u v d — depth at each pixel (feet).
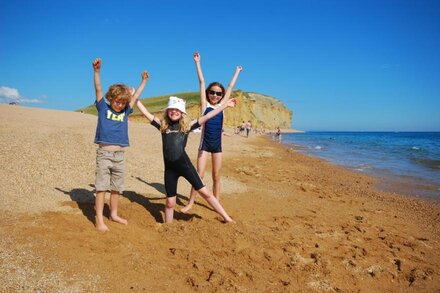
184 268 12.01
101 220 14.07
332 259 14.02
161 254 12.87
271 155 61.00
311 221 18.97
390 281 12.95
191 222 16.40
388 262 14.42
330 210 22.16
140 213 17.07
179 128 15.47
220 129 18.61
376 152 84.99
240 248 14.06
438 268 14.44
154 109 219.20
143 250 12.94
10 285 9.44
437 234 19.53
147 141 51.62
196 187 16.19
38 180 19.66
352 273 13.09
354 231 17.98
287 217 19.20
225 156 52.26
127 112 14.92
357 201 26.30
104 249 12.41
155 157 33.24
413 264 14.58
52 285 9.74
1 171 20.08
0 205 15.03
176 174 15.87
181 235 14.74
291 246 14.78
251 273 12.10
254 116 317.42
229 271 12.14
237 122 248.93
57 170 22.30
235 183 26.76
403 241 17.26
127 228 14.74
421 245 17.06
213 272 11.83
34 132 38.42
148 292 10.25
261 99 399.44
